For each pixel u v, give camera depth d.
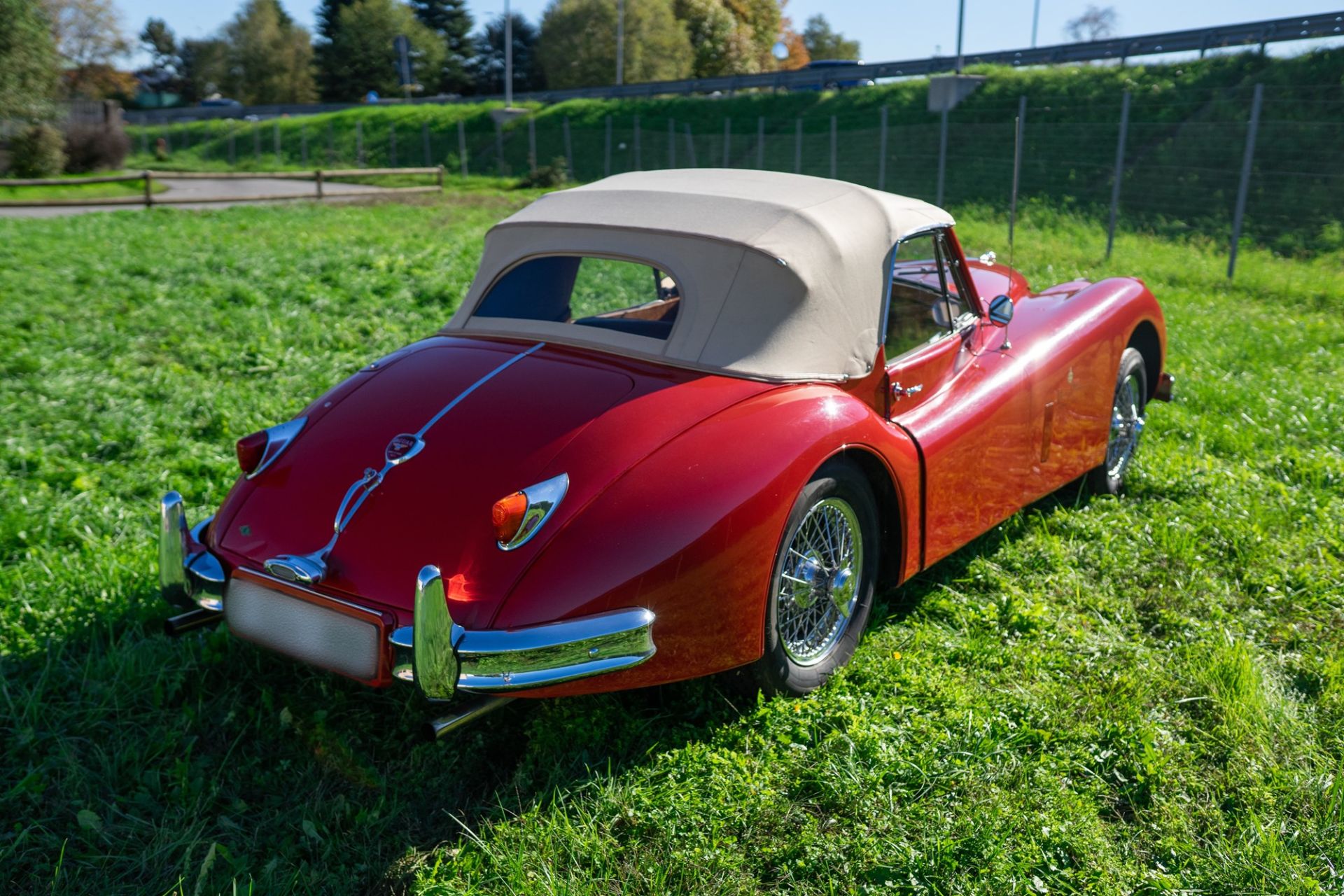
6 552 4.07
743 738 2.86
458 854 2.42
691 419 2.80
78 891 2.35
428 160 42.66
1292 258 14.97
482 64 82.88
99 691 3.04
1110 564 3.98
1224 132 20.44
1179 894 2.30
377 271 10.91
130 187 28.66
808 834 2.45
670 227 3.24
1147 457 5.10
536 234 3.48
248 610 2.77
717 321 3.08
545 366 3.06
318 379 6.50
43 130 30.81
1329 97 20.47
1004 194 21.47
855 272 3.29
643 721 2.90
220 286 9.63
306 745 2.88
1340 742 2.84
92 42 57.84
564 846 2.43
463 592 2.49
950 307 3.87
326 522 2.72
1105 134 22.14
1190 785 2.68
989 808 2.55
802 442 2.86
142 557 3.87
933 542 3.54
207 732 2.94
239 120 59.16
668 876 2.36
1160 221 17.48
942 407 3.61
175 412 5.79
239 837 2.51
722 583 2.69
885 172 24.27
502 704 2.64
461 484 2.65
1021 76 26.22
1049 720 2.93
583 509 2.58
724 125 34.31
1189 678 3.16
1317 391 6.21
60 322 8.07
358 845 2.48
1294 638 3.44
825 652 3.19
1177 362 6.94
